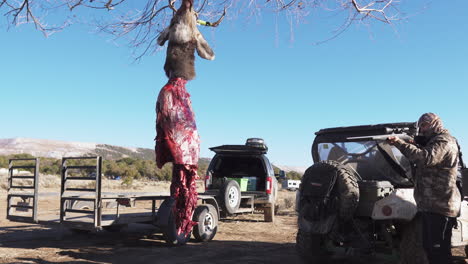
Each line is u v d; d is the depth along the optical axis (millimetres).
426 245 4621
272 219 12773
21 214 9344
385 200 5711
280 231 10828
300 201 6328
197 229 8703
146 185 38438
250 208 12023
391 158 6203
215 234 9320
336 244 6273
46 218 8766
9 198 9070
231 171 13320
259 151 12562
